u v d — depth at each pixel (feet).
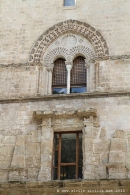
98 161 78.59
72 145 82.94
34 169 80.18
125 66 86.84
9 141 83.71
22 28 95.04
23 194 76.28
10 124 85.35
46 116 83.46
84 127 81.71
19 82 89.71
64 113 82.94
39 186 75.41
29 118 85.15
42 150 81.25
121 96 83.41
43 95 86.17
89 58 90.07
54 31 93.40
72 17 93.97
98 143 80.12
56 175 81.10
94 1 94.43
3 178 80.12
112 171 76.64
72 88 90.27
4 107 87.04
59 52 91.91
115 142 79.05
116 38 90.02
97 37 90.79
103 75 86.94
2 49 93.76
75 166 81.20
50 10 95.61
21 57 92.32
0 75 90.94
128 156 77.66
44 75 90.68
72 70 91.30
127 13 92.07
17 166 80.18
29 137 83.35
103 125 81.56
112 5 93.40
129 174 76.02
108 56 88.17
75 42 92.32
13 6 97.71
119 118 81.61
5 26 95.96
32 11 96.37
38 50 92.32
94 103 83.87
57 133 84.12
